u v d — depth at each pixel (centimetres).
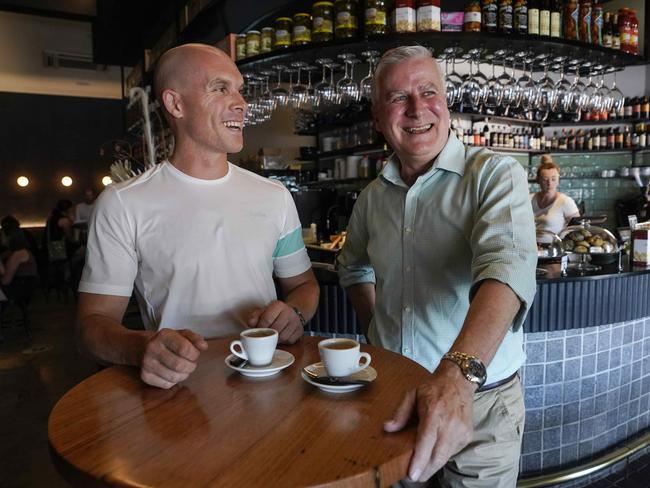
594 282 221
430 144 140
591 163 571
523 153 532
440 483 144
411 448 72
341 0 300
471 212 133
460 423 77
